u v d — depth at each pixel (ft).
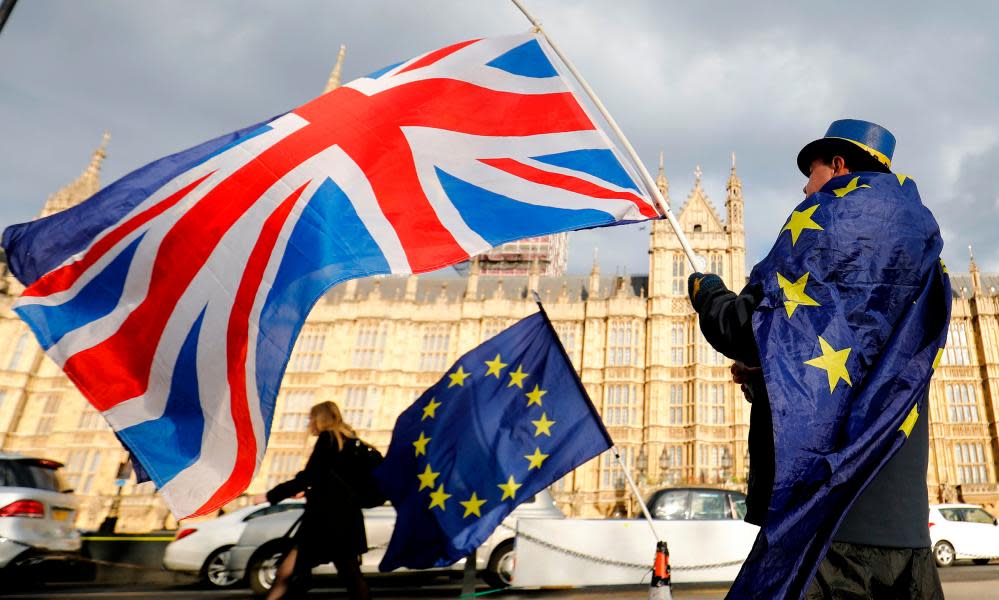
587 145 16.37
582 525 34.17
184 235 12.92
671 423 155.43
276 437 170.40
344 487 18.60
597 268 177.37
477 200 15.10
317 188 14.12
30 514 31.68
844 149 7.70
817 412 5.45
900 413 5.60
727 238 170.40
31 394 178.09
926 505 6.34
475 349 23.66
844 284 5.85
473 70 16.84
